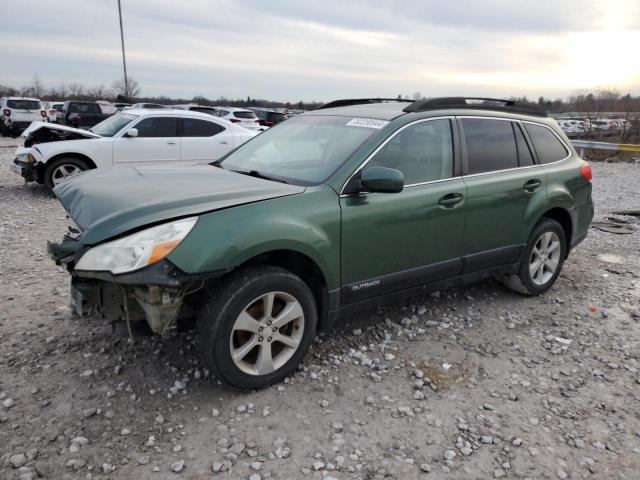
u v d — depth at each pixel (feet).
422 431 9.58
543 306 15.60
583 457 9.05
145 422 9.47
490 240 14.15
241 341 10.44
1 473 8.09
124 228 9.28
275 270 10.23
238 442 9.04
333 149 12.26
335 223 10.92
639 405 10.64
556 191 15.52
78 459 8.47
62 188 12.51
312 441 9.17
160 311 9.46
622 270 19.12
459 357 12.34
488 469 8.69
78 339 12.35
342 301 11.53
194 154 33.45
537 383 11.34
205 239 9.29
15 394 10.11
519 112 15.72
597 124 89.81
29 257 18.60
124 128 32.07
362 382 11.09
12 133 83.56
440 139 13.15
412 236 12.30
